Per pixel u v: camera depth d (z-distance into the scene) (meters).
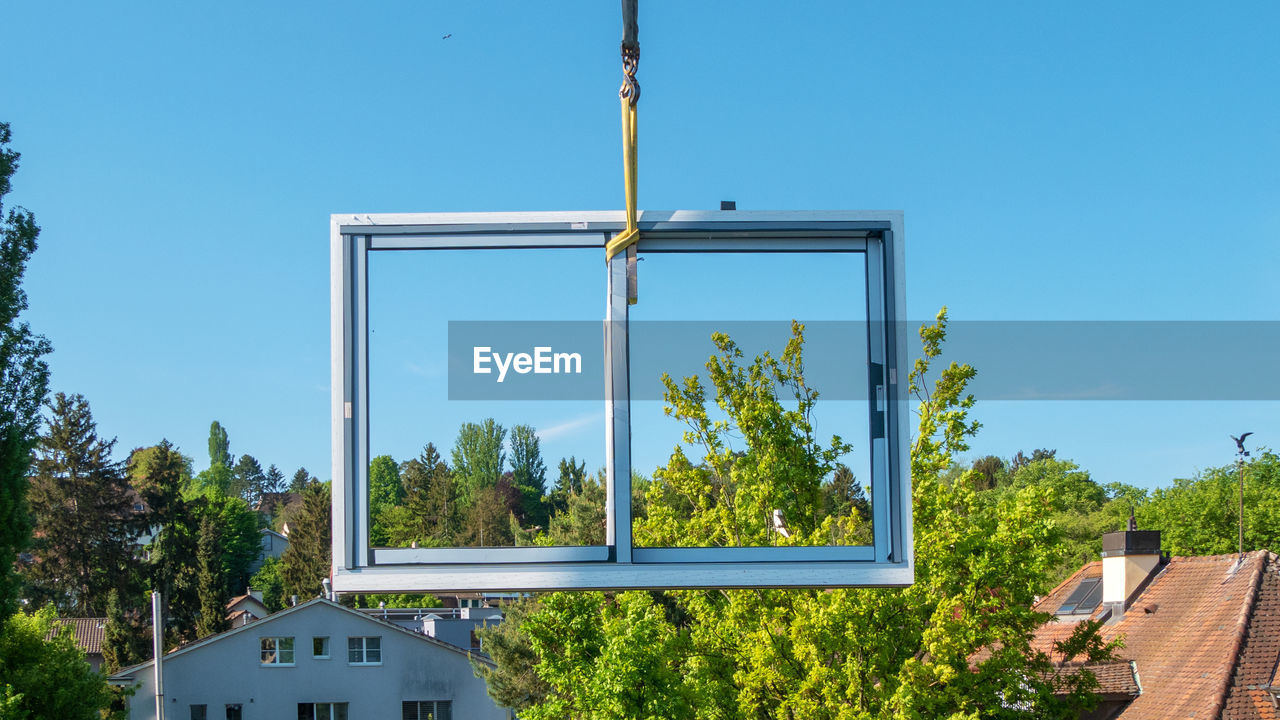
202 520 63.47
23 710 22.78
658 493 13.66
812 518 10.53
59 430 58.50
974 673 12.55
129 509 60.66
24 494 22.02
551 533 21.62
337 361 4.59
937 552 12.83
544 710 13.38
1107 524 47.34
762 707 13.80
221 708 34.28
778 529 11.01
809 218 4.71
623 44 4.59
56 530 57.22
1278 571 19.28
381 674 34.97
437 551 4.57
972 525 13.29
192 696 34.25
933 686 12.76
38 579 56.59
